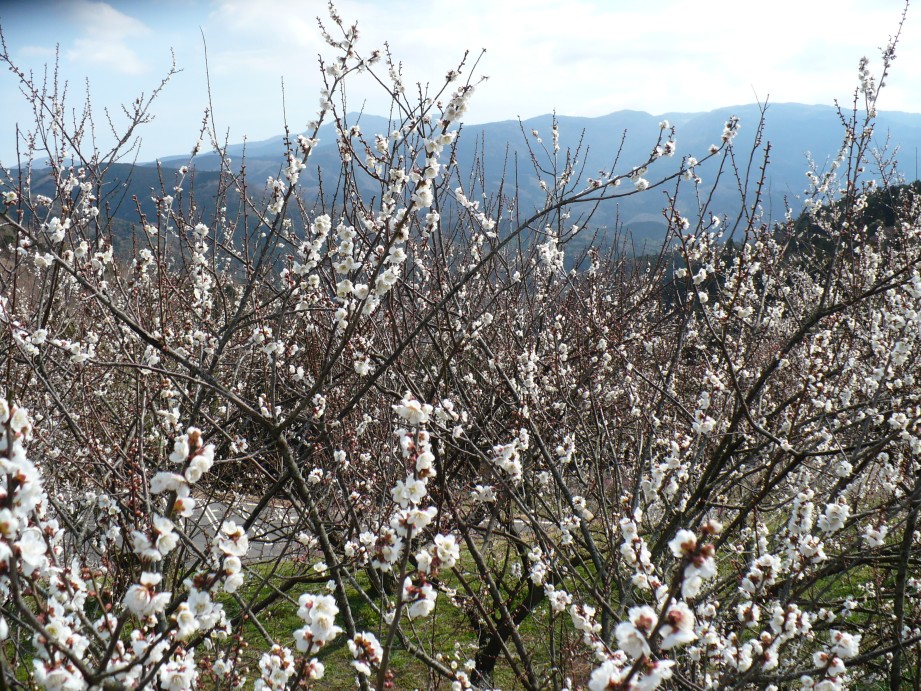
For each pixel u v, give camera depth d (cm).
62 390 461
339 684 538
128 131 475
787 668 349
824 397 508
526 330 608
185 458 188
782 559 385
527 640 548
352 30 373
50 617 205
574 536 433
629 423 528
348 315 341
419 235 528
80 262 421
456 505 423
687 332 551
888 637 409
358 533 366
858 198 563
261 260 393
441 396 512
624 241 714
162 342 276
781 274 650
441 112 315
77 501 418
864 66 427
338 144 420
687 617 159
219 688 296
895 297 589
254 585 566
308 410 411
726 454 393
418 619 622
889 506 369
